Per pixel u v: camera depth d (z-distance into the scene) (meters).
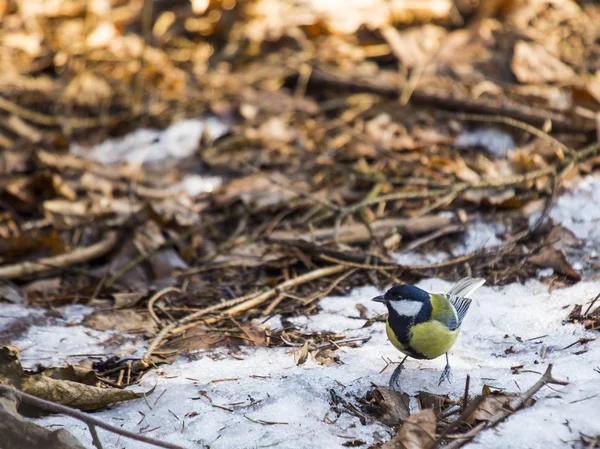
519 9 16.36
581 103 12.99
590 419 5.93
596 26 16.14
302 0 16.92
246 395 6.68
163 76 15.64
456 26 16.52
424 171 11.88
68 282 9.96
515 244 9.87
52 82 15.80
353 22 16.20
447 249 10.05
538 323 7.84
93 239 10.88
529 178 10.81
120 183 12.39
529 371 6.82
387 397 6.49
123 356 7.70
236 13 16.98
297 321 8.37
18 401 5.88
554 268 8.99
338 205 11.23
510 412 6.11
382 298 6.98
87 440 6.09
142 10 17.61
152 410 6.57
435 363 7.23
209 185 12.29
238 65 16.00
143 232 10.70
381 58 15.68
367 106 14.17
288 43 16.27
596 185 10.83
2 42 16.89
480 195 10.88
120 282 9.84
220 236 10.97
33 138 13.82
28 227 11.12
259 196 11.52
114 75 15.86
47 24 17.56
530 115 12.75
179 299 9.22
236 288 9.46
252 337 8.00
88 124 14.45
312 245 9.82
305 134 13.47
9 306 9.03
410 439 5.81
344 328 8.12
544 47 15.05
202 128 13.96
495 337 7.70
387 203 11.31
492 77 14.53
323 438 6.05
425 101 13.81
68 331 8.28
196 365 7.43
